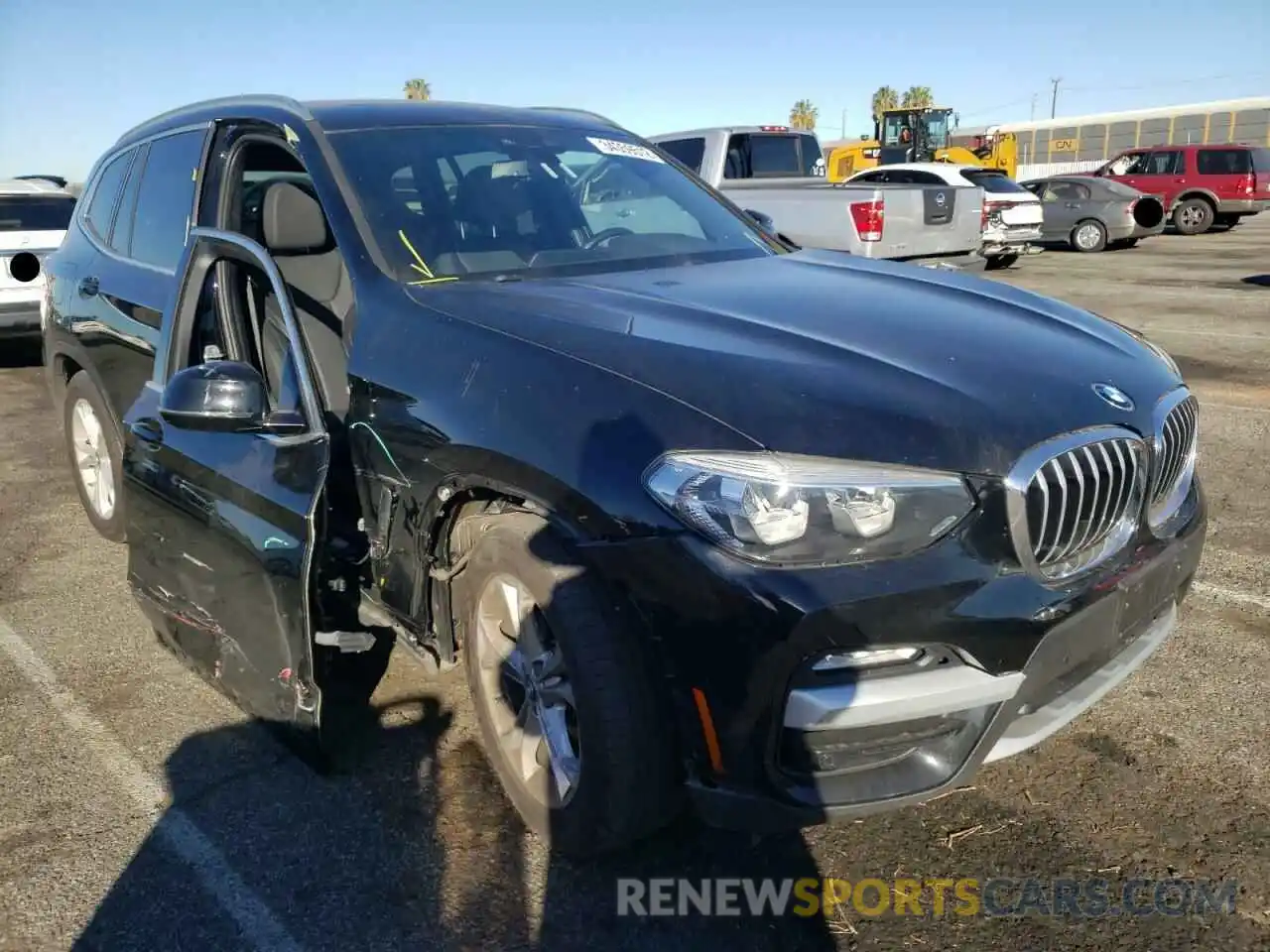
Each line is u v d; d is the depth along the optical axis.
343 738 3.35
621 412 2.45
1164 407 2.82
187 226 3.99
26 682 3.79
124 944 2.51
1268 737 3.23
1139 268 16.72
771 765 2.30
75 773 3.22
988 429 2.38
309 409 2.87
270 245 3.70
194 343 3.50
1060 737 3.26
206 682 3.46
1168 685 3.54
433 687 3.63
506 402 2.63
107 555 5.02
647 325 2.78
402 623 3.12
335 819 2.96
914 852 2.76
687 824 2.89
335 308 3.99
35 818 2.99
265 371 3.68
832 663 2.27
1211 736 3.24
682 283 3.29
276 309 3.77
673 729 2.44
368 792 3.08
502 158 3.83
